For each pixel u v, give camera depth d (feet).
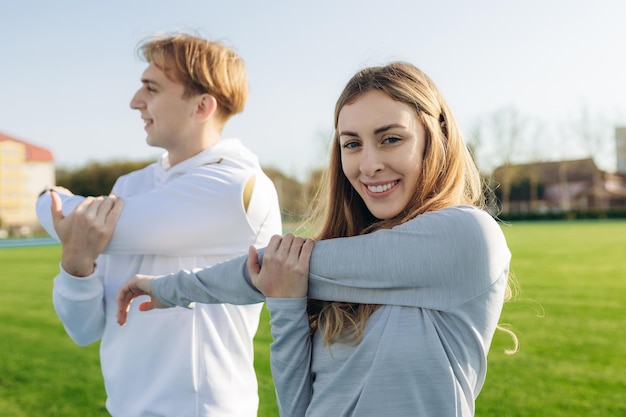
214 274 4.94
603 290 35.27
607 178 223.71
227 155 6.37
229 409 5.95
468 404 4.24
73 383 17.97
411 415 4.06
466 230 4.17
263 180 6.48
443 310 4.22
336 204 5.27
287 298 4.52
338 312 4.47
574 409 14.33
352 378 4.30
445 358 4.12
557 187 220.84
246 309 6.25
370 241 4.40
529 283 38.68
